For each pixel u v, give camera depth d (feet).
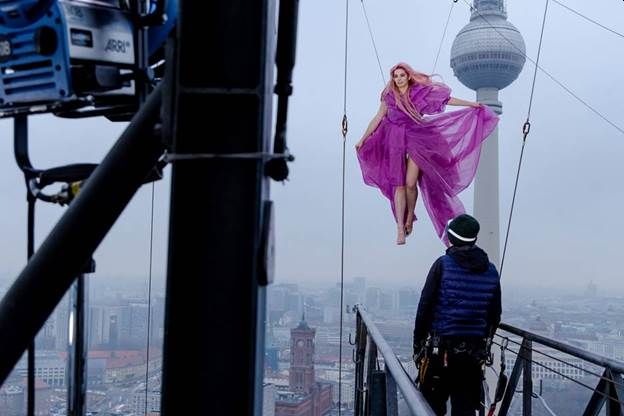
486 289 18.88
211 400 7.92
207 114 8.06
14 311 8.00
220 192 8.03
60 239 8.01
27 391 9.61
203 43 8.10
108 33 9.22
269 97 8.35
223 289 7.98
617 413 16.28
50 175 9.92
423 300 19.13
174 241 8.01
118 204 8.18
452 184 34.65
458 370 18.94
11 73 9.09
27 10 8.64
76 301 10.31
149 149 8.18
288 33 8.69
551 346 18.66
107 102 10.34
